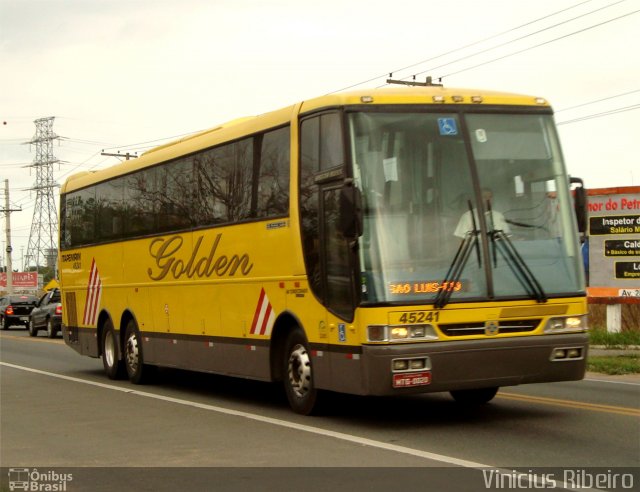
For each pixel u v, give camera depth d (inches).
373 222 385.1
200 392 583.8
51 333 1315.2
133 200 634.8
